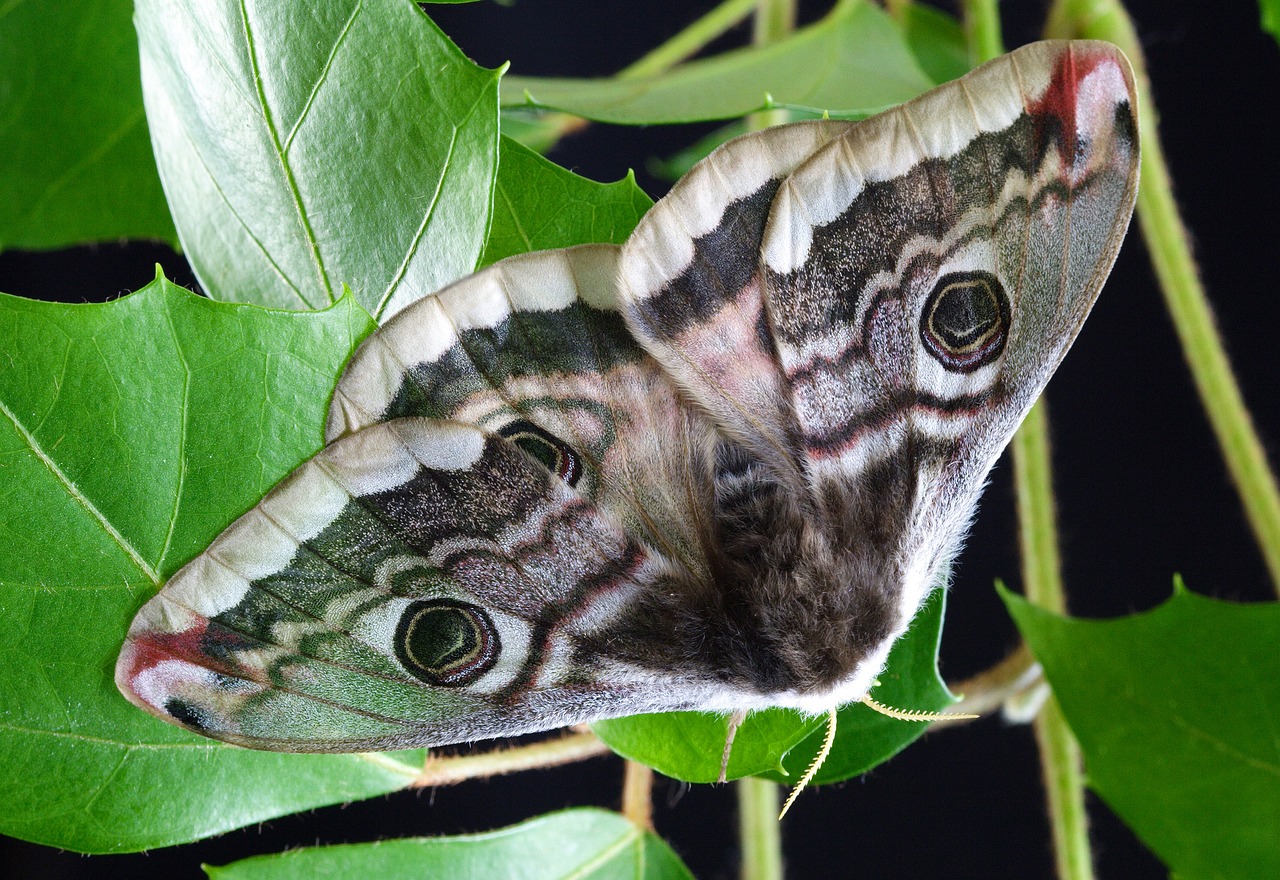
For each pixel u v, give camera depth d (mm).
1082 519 359
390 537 284
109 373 284
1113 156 280
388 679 284
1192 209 348
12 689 284
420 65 289
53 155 312
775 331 286
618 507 288
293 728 283
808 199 283
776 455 289
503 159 292
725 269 285
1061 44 279
